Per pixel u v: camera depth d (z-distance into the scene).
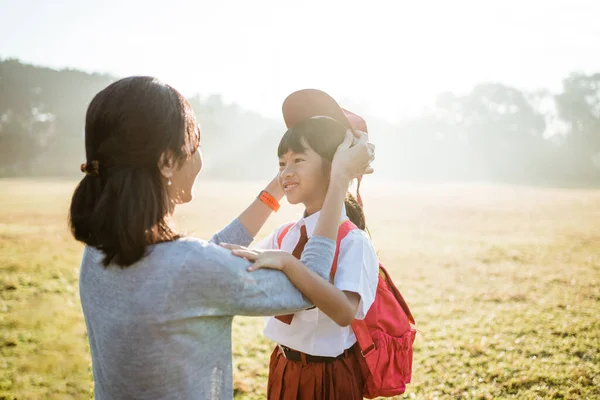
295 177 1.73
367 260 1.62
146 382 1.12
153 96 1.14
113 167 1.14
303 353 1.80
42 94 62.00
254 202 1.87
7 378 4.12
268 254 1.25
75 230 1.16
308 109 1.84
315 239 1.34
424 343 5.25
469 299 7.14
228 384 1.26
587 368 4.52
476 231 14.95
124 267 1.13
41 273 7.97
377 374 1.73
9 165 58.88
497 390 4.10
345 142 1.54
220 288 1.12
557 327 5.73
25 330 5.27
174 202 1.29
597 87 73.94
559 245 12.10
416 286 7.93
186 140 1.21
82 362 4.49
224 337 1.24
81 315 5.84
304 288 1.25
